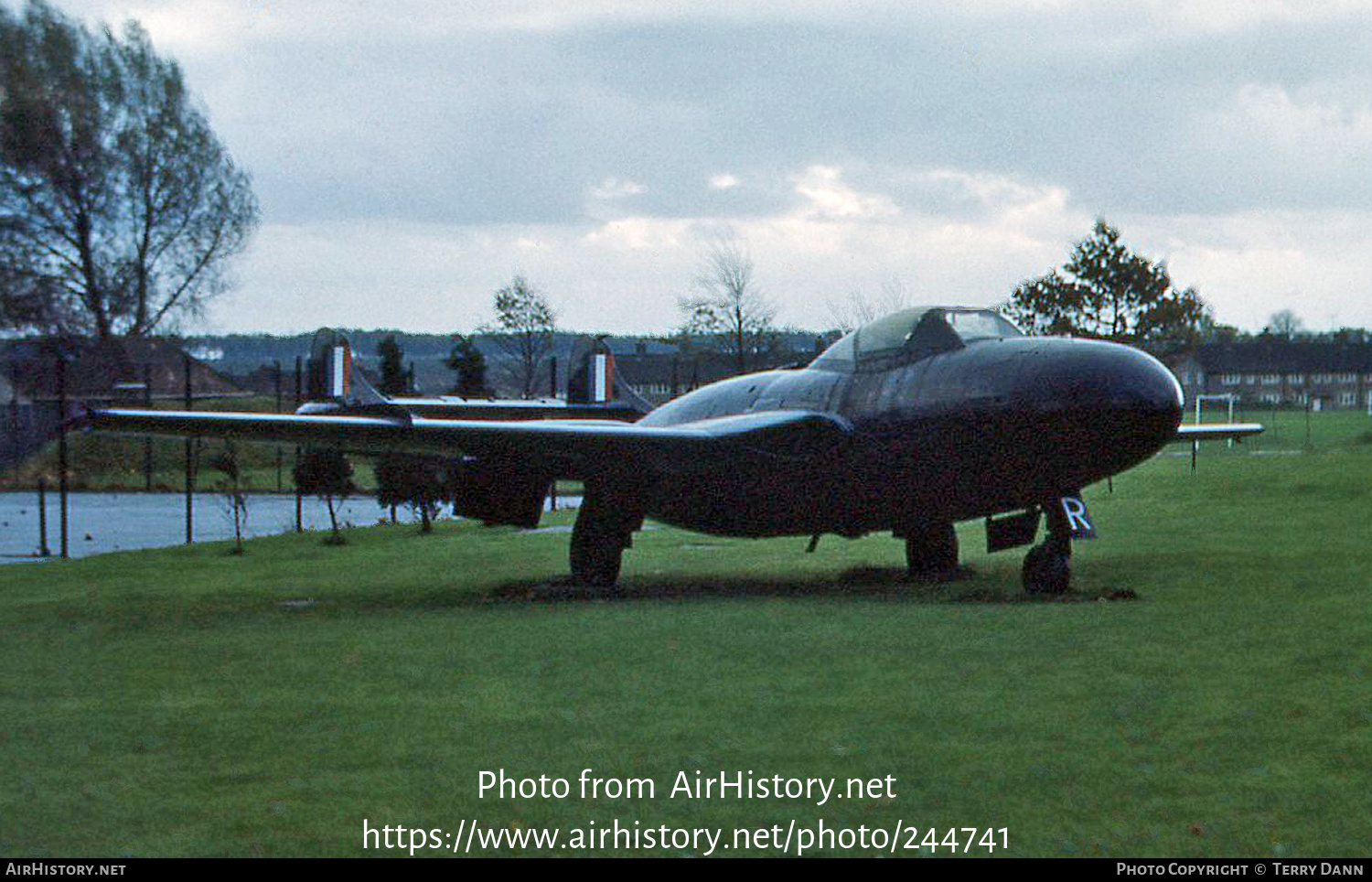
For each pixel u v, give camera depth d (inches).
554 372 1731.1
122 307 2491.4
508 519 679.7
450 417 1030.4
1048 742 311.1
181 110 2534.5
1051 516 590.9
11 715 353.7
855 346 649.6
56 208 2407.7
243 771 295.7
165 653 458.0
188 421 578.6
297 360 1254.3
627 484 660.7
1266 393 7111.2
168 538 1105.4
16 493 1780.3
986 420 577.9
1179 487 1229.1
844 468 629.6
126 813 267.1
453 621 533.3
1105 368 559.8
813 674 397.1
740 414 686.5
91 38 2442.2
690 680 391.9
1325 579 605.9
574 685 386.3
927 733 321.7
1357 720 326.6
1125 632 463.8
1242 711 338.3
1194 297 3046.3
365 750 312.5
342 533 1070.4
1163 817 257.3
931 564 690.2
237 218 2591.0
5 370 2379.4
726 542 930.7
